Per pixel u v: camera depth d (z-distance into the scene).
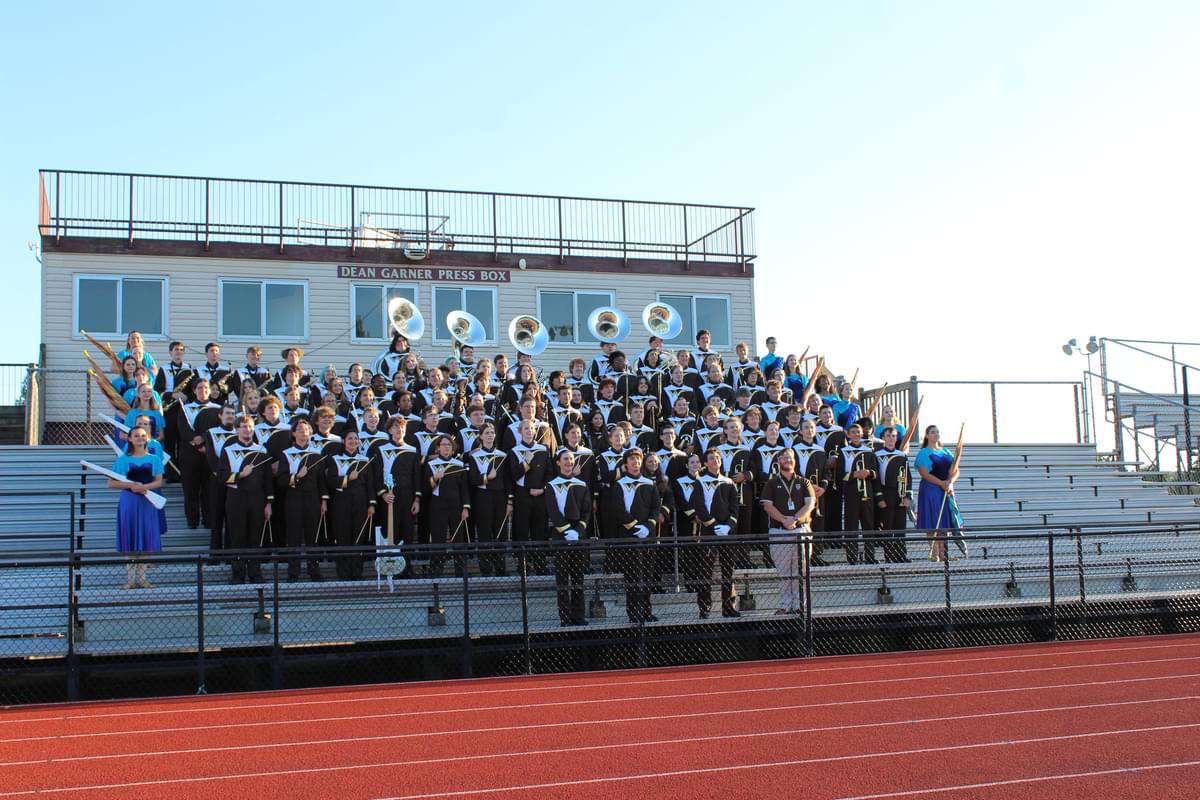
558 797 7.66
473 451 14.71
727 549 13.55
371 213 23.67
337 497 14.10
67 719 10.31
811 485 15.12
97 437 21.05
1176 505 21.20
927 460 16.62
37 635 11.72
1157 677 11.79
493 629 12.83
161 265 22.14
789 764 8.40
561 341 24.41
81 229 21.91
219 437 14.28
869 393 23.78
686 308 25.31
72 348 21.44
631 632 13.07
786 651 13.55
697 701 10.84
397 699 11.14
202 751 9.03
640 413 16.50
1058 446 23.00
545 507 14.80
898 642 14.12
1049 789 7.71
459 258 23.94
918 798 7.54
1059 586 15.00
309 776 8.26
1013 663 12.77
